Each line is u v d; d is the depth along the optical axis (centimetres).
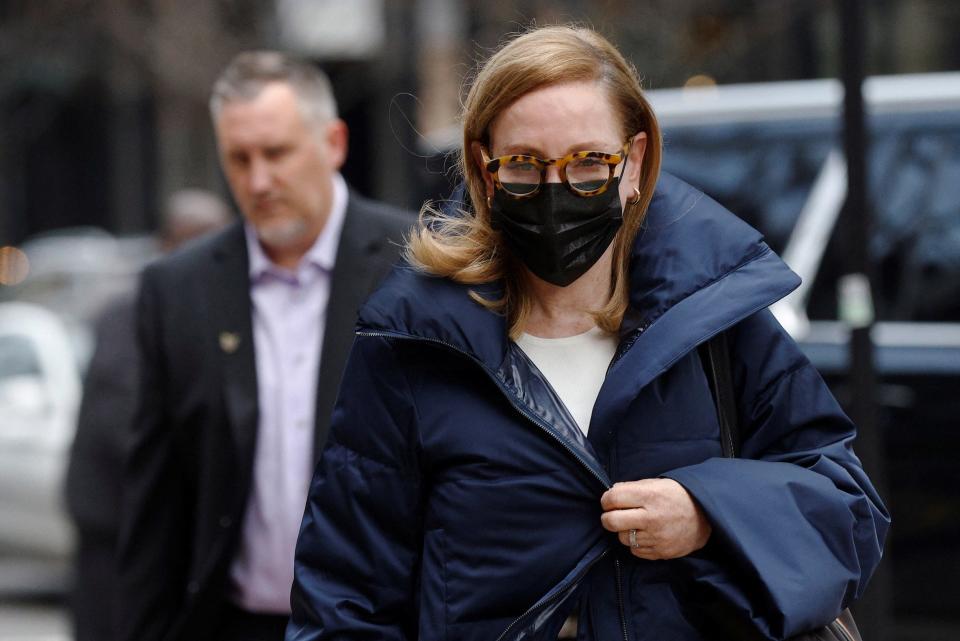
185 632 900
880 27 3753
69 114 5806
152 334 927
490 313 620
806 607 584
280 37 3331
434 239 640
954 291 1377
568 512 600
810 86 1498
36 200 6106
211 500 899
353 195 968
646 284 626
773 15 2725
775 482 604
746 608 591
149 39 3381
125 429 1372
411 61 3269
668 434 614
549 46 602
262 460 903
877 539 630
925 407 1329
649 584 605
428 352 622
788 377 641
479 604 600
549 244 600
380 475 627
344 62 3606
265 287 933
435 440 616
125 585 929
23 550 2241
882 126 1438
